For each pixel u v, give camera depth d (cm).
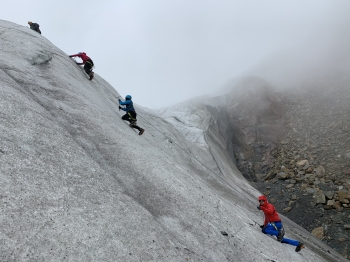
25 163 362
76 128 577
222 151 2027
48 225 303
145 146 763
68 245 297
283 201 1864
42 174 365
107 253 319
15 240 266
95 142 577
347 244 1422
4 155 350
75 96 704
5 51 720
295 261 677
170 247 405
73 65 988
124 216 395
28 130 430
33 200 319
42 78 693
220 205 719
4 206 289
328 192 1783
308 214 1683
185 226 510
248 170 2350
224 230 590
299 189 1916
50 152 418
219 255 486
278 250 679
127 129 803
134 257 339
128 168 567
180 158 1107
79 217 340
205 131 1964
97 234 334
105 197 408
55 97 644
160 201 535
